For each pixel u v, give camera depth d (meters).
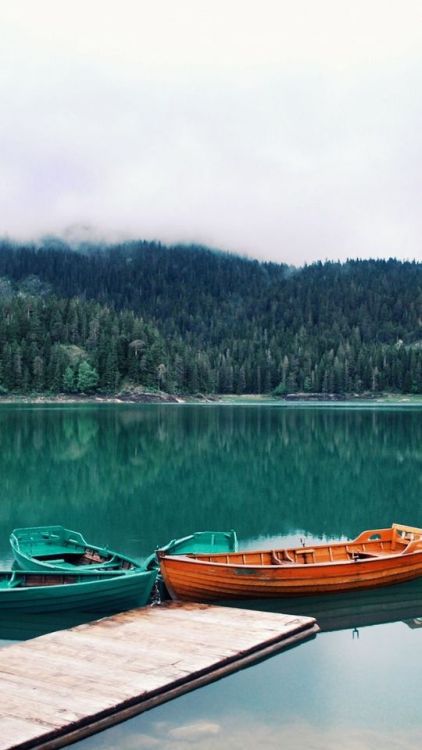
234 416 112.56
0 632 16.69
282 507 35.34
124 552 25.81
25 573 18.81
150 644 14.45
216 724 11.40
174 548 21.89
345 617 17.70
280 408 148.50
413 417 110.25
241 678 13.41
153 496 38.25
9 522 31.36
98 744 10.85
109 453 57.69
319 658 14.60
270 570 18.44
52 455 55.94
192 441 67.88
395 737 10.89
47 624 17.28
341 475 46.19
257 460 53.66
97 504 35.81
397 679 13.39
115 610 17.84
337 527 30.56
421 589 20.17
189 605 17.70
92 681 12.52
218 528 30.20
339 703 12.23
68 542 23.44
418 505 35.97
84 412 120.44
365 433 77.81
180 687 12.67
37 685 12.34
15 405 148.88
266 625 15.81
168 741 10.87
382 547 22.48
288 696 12.55
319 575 18.88
